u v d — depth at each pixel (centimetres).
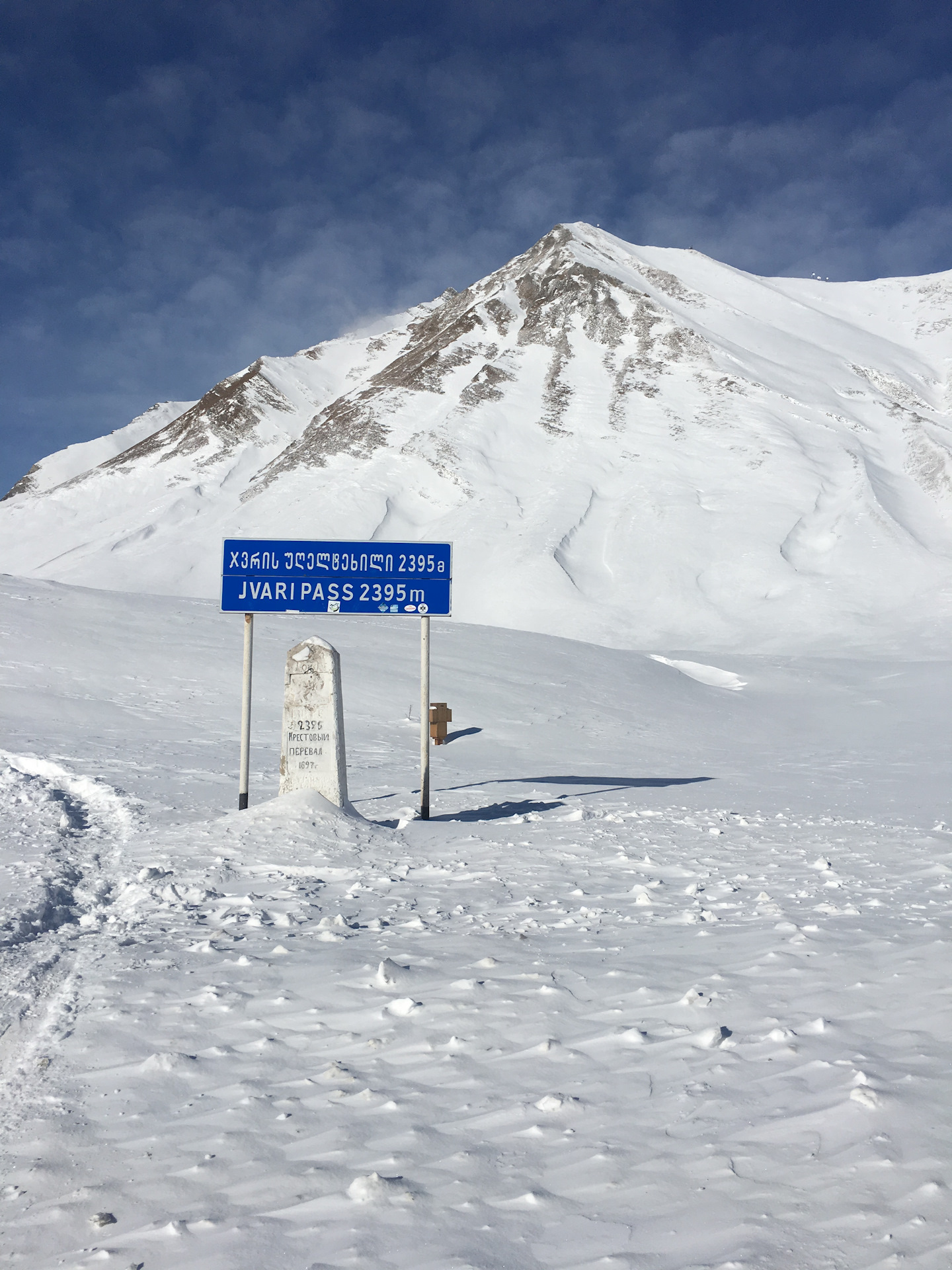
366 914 637
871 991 416
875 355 15338
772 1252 222
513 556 9312
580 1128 303
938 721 3027
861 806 1292
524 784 1527
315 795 978
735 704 3362
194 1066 375
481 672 3048
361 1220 255
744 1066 342
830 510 9750
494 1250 236
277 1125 319
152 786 1188
